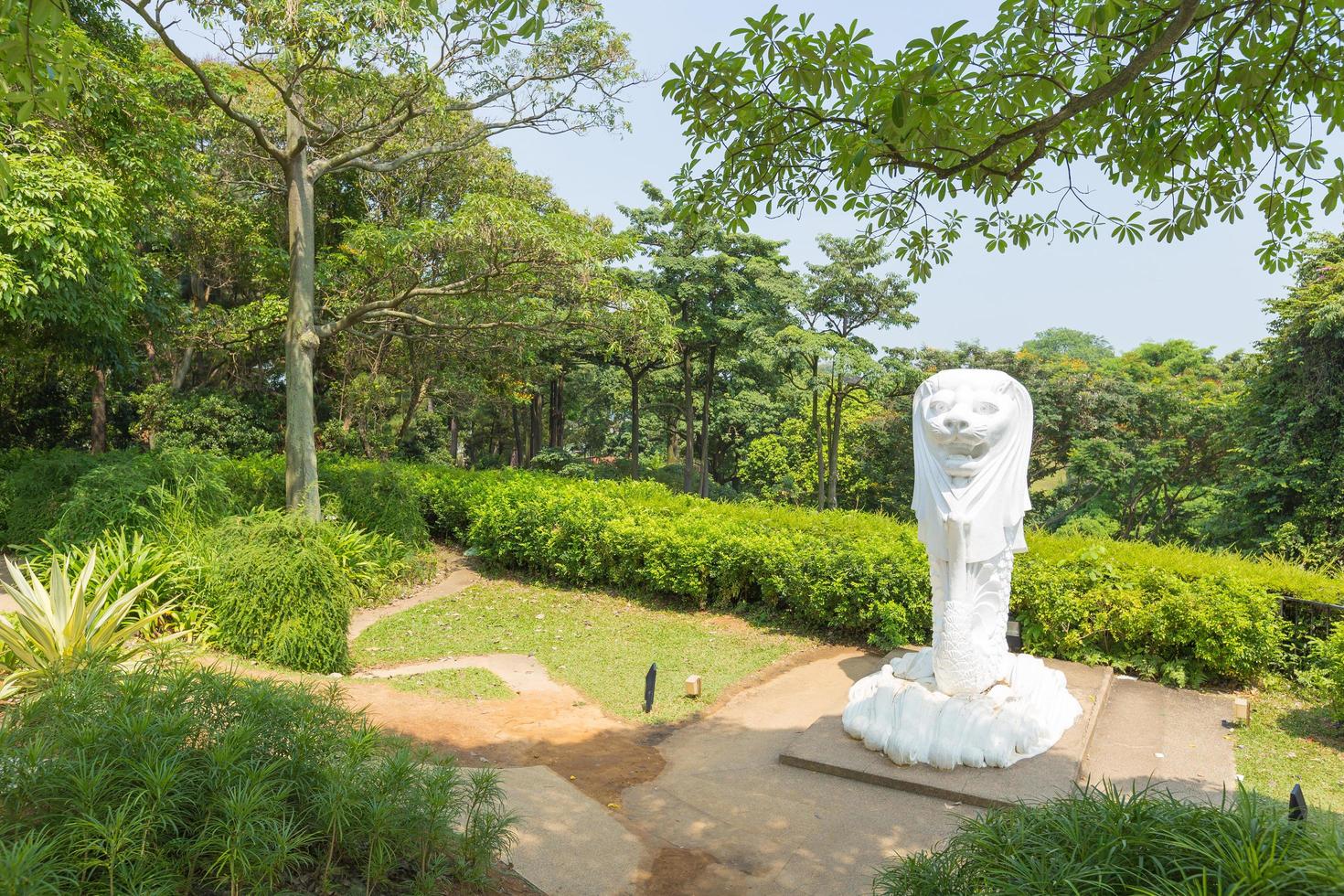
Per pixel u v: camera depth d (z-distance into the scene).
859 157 4.69
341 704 5.61
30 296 10.48
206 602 9.09
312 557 9.02
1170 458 26.58
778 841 5.50
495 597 12.18
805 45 4.85
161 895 3.26
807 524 11.86
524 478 16.16
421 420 31.42
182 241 19.33
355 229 18.42
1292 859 2.88
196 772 3.71
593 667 9.27
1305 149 5.57
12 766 3.52
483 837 4.41
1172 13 4.96
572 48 13.54
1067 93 5.04
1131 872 3.03
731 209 6.07
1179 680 8.48
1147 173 5.96
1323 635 8.47
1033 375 28.81
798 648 9.86
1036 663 7.62
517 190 21.47
